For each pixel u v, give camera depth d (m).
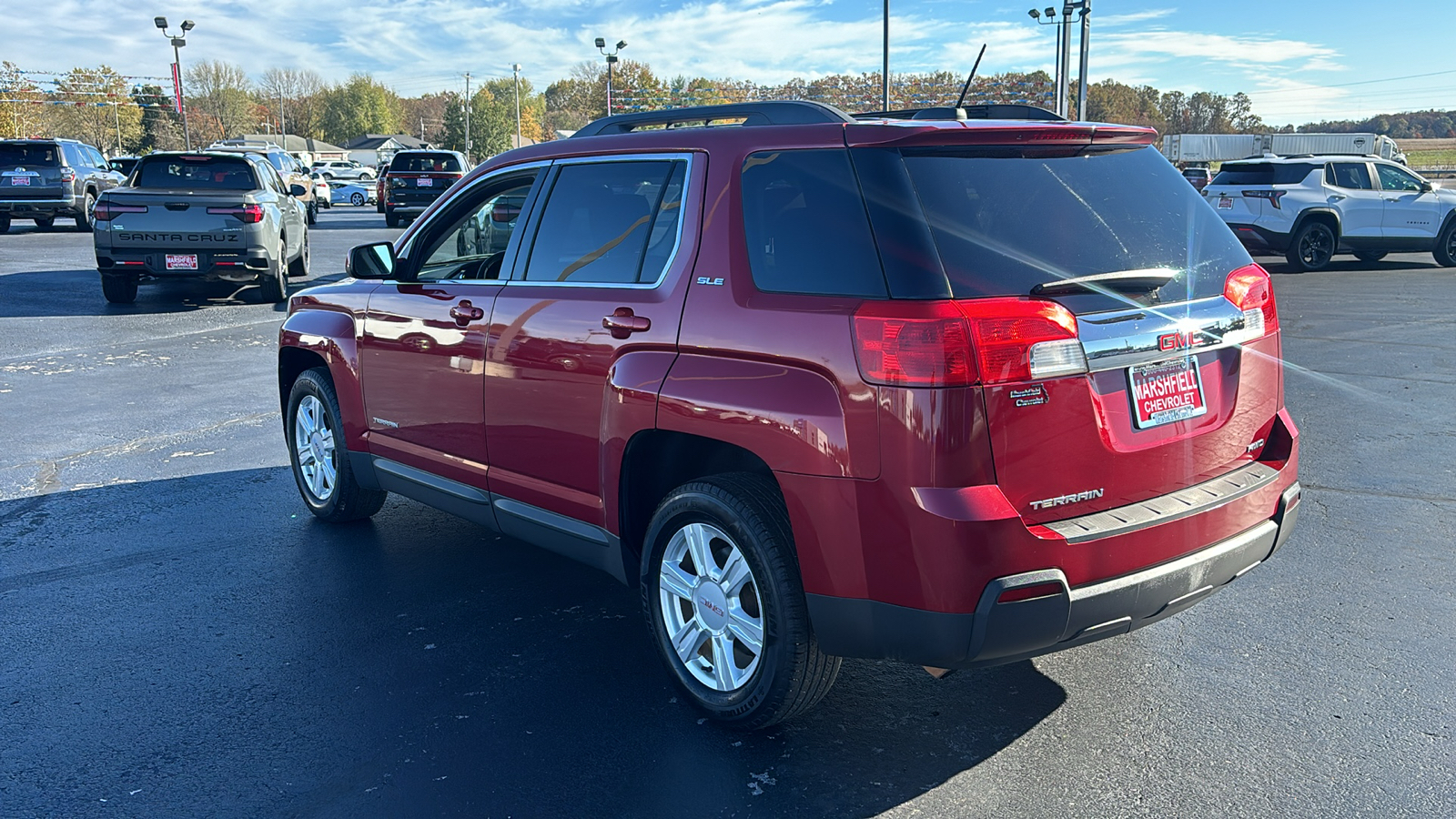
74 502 5.55
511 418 3.88
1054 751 3.08
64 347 10.38
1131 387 2.88
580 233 3.70
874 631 2.78
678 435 3.27
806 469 2.81
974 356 2.59
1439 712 3.26
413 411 4.44
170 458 6.42
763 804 2.82
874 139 2.84
